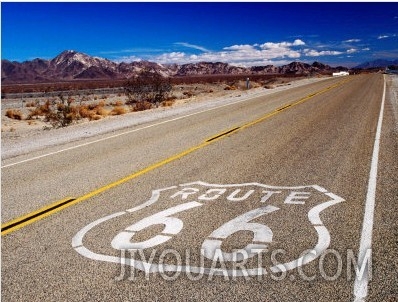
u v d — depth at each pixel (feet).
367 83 128.06
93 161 28.94
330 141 31.68
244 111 57.88
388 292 10.46
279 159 26.30
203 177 22.74
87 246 14.06
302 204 17.42
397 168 22.86
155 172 24.48
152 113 64.13
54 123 69.31
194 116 55.57
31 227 16.29
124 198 19.48
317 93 88.07
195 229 15.06
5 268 12.76
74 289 11.24
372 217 15.65
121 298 10.65
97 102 127.13
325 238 13.83
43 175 25.52
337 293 10.48
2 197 21.01
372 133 34.45
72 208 18.39
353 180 20.80
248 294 10.57
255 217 16.07
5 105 135.74
